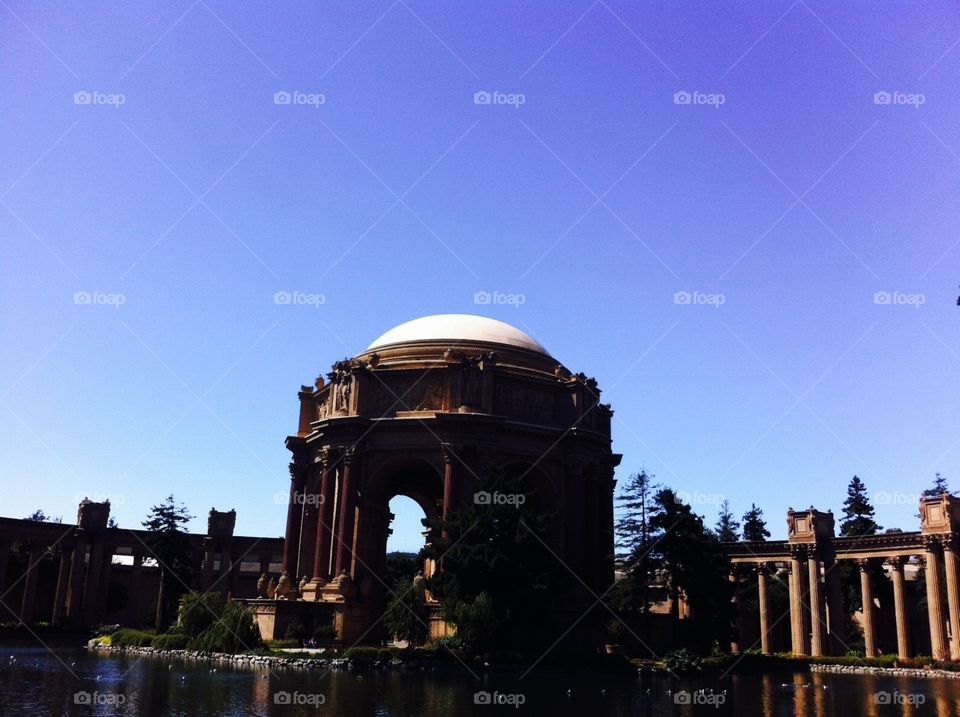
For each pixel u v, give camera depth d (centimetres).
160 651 7450
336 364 9019
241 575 12631
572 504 8650
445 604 6700
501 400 8688
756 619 11944
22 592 12025
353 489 8381
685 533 8119
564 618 7944
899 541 8981
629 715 4191
